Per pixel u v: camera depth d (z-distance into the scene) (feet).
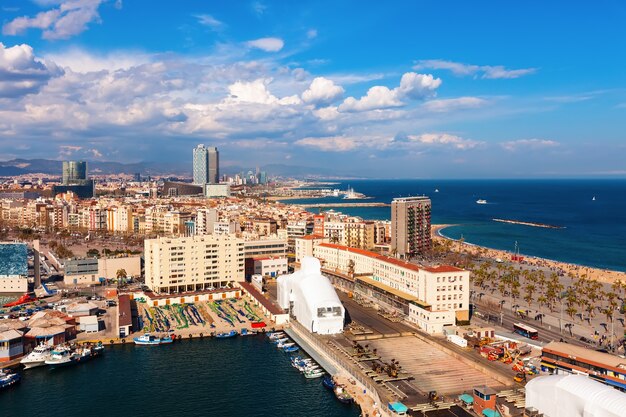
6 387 652.48
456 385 601.62
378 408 561.84
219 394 631.97
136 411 589.32
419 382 610.65
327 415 575.38
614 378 557.74
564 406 482.28
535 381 517.96
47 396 628.28
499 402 546.67
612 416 439.22
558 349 622.95
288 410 588.09
